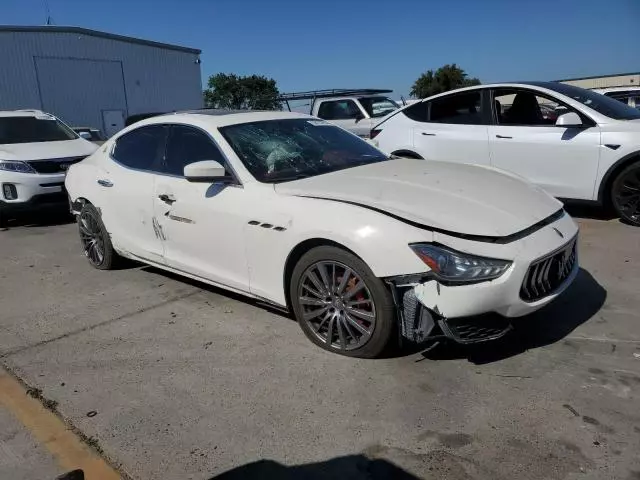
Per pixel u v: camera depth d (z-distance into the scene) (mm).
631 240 5453
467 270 2875
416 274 2926
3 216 7832
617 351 3291
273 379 3178
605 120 5938
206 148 4117
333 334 3414
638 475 2293
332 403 2910
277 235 3471
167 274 5164
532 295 3082
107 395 3104
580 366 3143
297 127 4516
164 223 4328
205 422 2812
